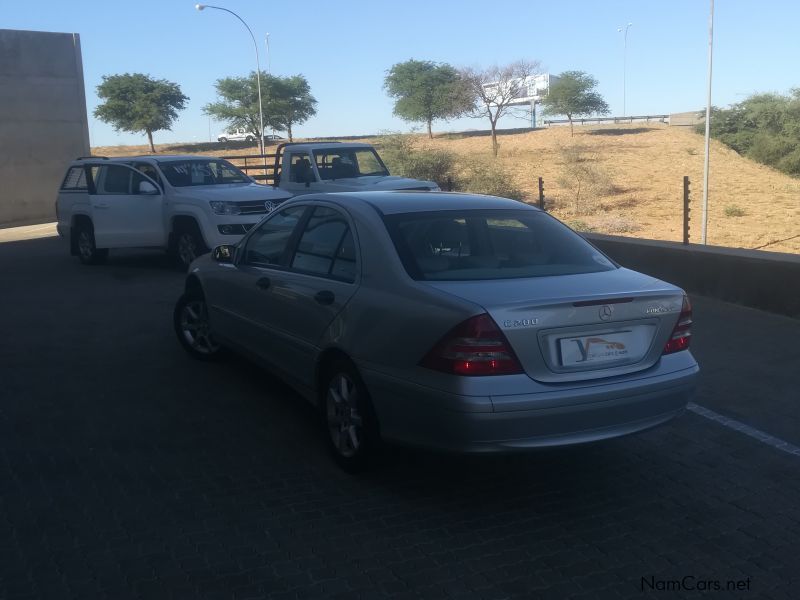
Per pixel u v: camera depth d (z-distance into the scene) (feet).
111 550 13.75
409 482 16.71
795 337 28.25
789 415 20.72
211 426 19.89
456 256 16.74
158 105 185.88
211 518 14.99
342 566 13.34
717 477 17.01
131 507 15.40
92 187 47.29
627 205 100.78
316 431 19.63
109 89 186.29
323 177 54.90
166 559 13.48
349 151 57.93
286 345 19.06
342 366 16.92
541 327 14.38
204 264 24.29
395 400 15.31
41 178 88.22
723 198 107.04
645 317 15.38
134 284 40.50
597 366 14.90
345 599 12.37
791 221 84.84
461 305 14.38
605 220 83.87
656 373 15.40
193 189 43.91
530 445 14.35
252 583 12.78
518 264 16.79
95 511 15.21
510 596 12.48
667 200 104.42
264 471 17.21
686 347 16.16
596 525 14.88
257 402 21.68
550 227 18.57
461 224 17.57
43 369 24.79
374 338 15.76
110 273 44.57
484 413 13.98
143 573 13.03
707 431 19.61
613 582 12.93
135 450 18.29
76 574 12.97
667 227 81.92
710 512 15.42
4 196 85.30
